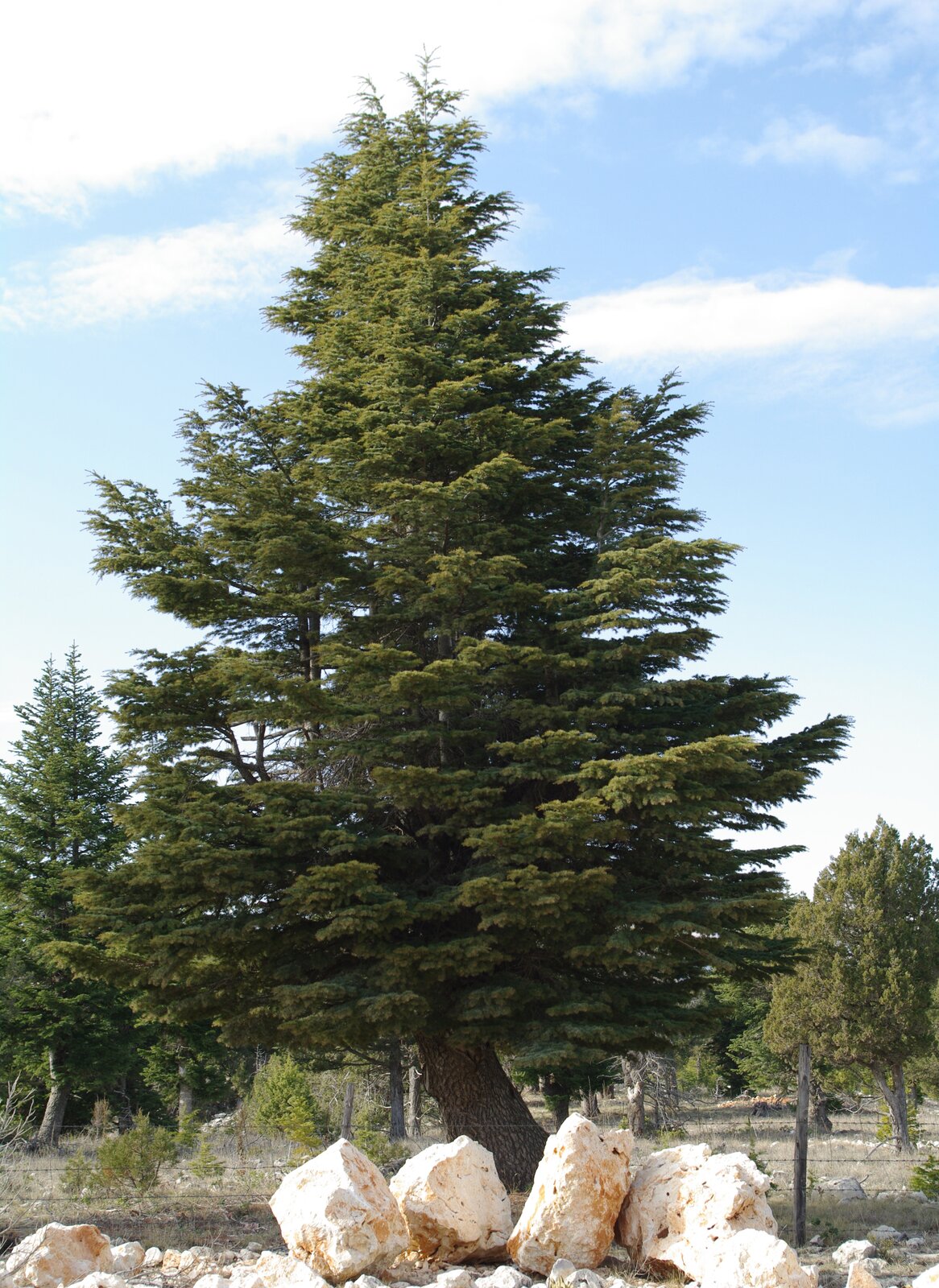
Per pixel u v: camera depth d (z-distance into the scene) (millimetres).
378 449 16500
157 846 13305
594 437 17594
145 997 14648
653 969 14836
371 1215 7926
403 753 15508
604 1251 8602
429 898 14258
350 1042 14258
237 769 16734
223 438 17734
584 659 15172
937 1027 37156
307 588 16938
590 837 13719
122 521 16266
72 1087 31578
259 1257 9734
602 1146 8875
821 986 32906
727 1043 49625
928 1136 34625
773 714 16266
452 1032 14023
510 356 17953
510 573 16234
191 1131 25016
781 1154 24875
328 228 20438
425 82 21266
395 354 16328
